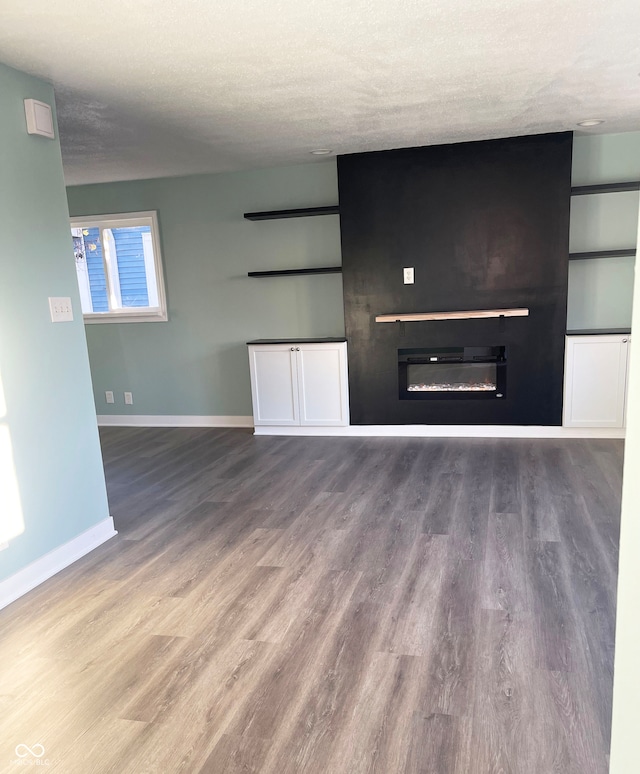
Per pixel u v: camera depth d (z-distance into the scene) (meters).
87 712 1.84
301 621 2.27
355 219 4.78
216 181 5.39
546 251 4.49
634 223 4.59
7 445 2.58
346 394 5.00
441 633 2.14
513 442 4.60
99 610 2.44
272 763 1.59
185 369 5.79
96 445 3.13
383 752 1.61
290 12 2.20
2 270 2.56
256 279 5.47
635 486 1.09
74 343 2.98
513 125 4.05
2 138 2.57
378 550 2.84
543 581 2.47
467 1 2.18
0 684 1.99
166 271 5.65
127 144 4.07
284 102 3.28
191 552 2.95
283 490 3.79
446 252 4.66
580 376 4.50
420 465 4.13
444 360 4.79
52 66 2.61
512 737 1.64
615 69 2.96
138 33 2.31
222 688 1.91
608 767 1.53
